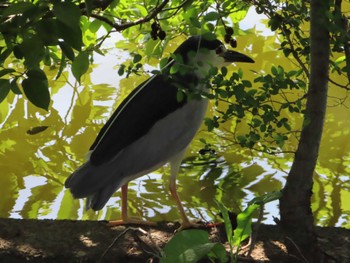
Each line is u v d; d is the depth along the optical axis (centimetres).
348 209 1115
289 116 1428
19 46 819
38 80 809
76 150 1321
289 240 871
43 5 796
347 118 1419
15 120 1433
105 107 1487
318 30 878
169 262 779
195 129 1015
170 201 1141
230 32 1023
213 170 1240
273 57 1681
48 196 1169
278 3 934
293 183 914
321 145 1326
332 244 923
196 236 794
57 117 1443
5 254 884
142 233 944
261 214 861
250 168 1245
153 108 985
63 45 820
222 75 843
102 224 968
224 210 848
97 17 1003
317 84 890
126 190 986
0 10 884
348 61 885
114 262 878
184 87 916
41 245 905
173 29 1204
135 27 1312
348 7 1788
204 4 1047
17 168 1253
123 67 899
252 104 841
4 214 1104
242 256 869
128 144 966
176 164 1007
